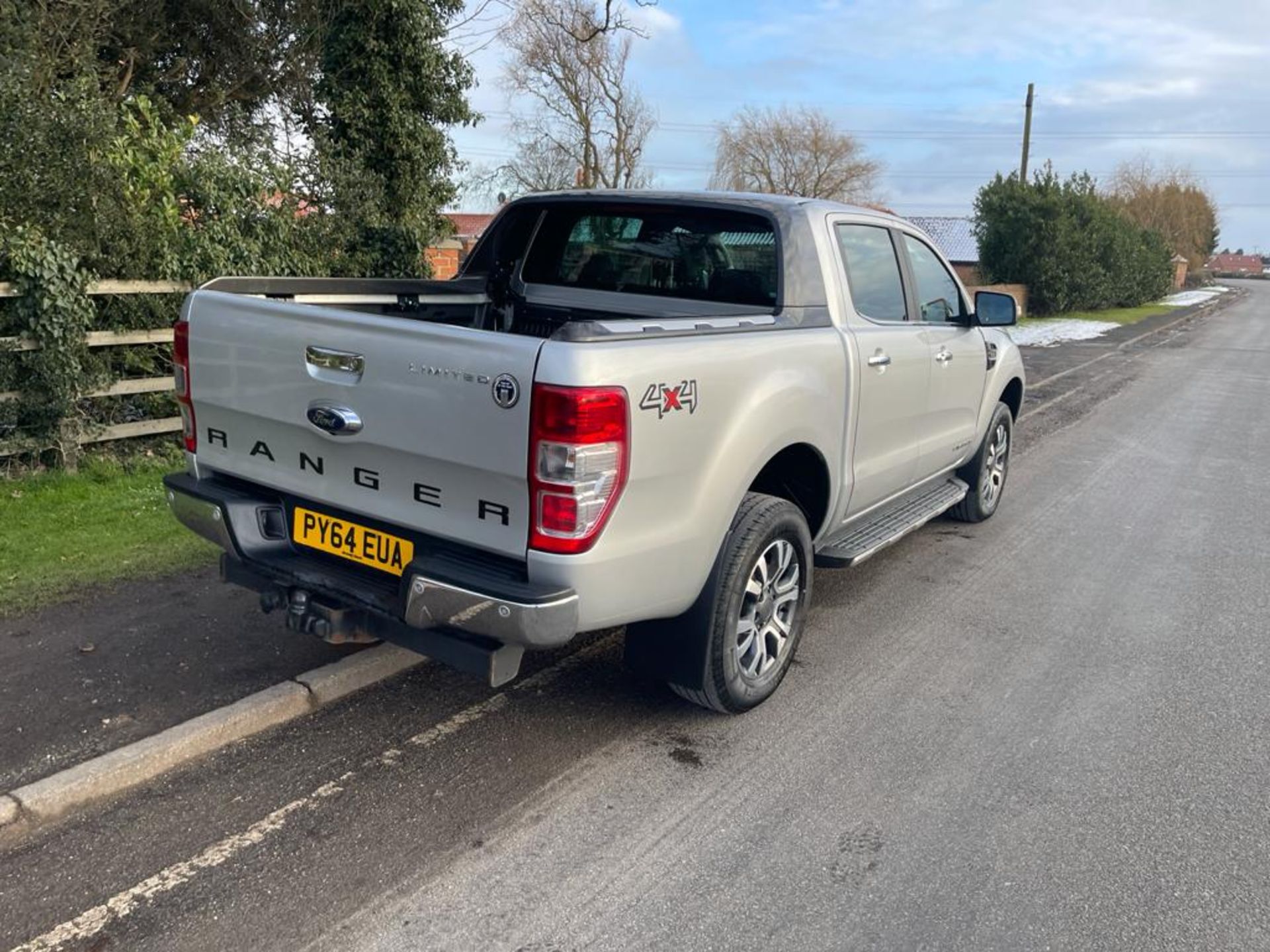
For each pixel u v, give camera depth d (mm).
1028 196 31078
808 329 4102
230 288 4016
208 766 3525
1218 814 3432
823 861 3100
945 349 5418
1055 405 12914
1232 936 2811
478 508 3080
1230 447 10414
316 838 3131
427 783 3465
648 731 3893
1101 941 2771
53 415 6465
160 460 7121
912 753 3793
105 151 7277
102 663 4121
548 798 3402
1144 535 6949
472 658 3178
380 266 10688
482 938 2711
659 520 3217
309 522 3613
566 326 2939
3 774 3299
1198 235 80188
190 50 11844
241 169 8422
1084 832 3303
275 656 4258
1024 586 5797
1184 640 5027
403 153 11703
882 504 5133
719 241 4441
